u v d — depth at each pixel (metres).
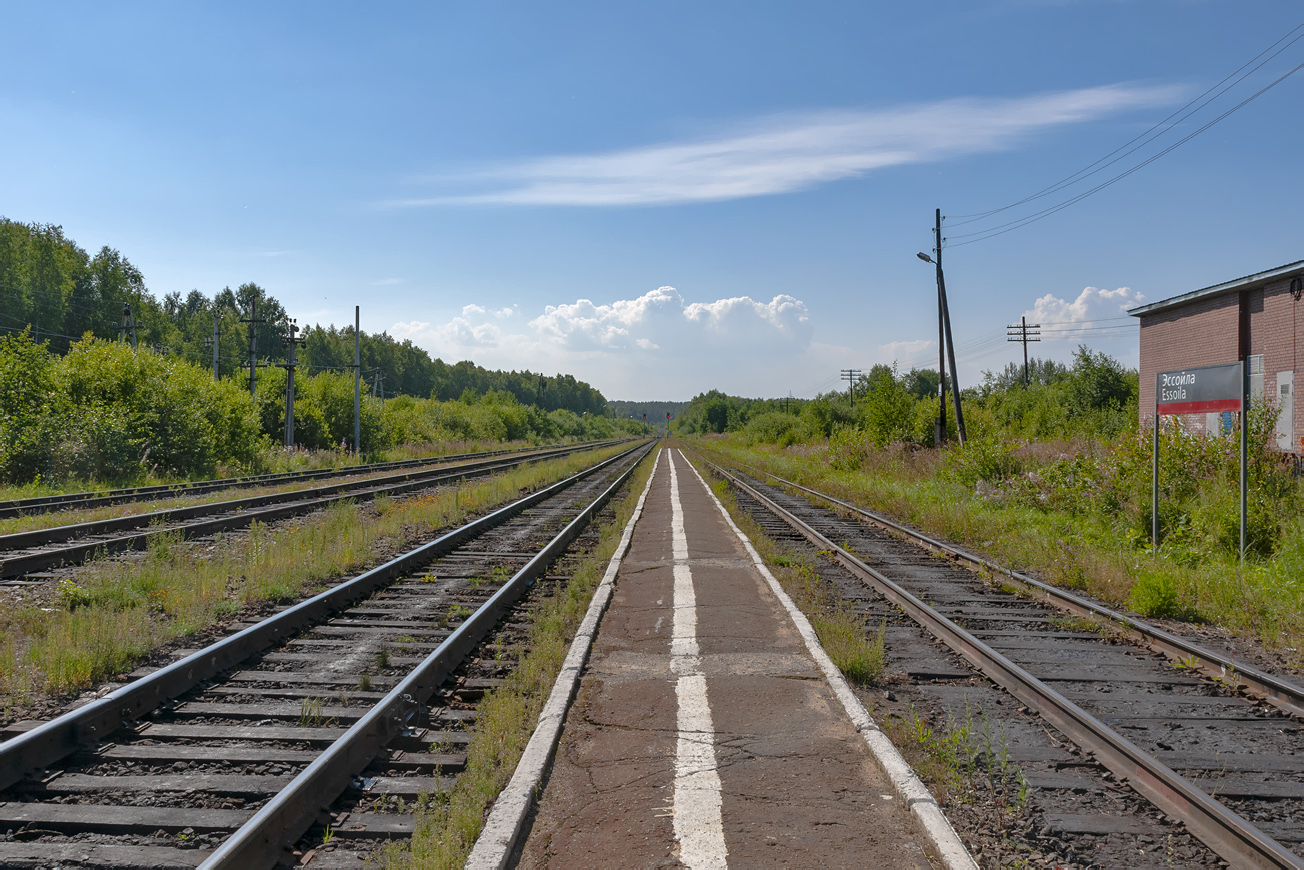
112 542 12.09
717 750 4.96
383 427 48.69
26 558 10.45
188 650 7.05
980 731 5.46
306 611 8.20
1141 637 7.97
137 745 4.97
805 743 5.09
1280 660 7.33
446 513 17.62
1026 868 3.69
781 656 7.16
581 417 182.12
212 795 4.35
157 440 26.81
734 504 22.14
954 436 31.83
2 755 4.30
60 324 61.91
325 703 5.83
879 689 6.42
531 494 24.47
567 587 10.41
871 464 31.52
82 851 3.74
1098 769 4.86
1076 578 10.78
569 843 3.84
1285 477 13.67
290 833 3.87
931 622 8.55
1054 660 7.34
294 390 43.38
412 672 5.91
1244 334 19.64
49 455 22.38
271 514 17.25
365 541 12.91
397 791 4.47
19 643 7.12
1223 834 3.92
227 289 118.31
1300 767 4.95
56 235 67.38
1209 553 11.78
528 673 6.34
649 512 20.44
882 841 3.85
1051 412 38.81
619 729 5.35
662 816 4.09
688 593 10.06
